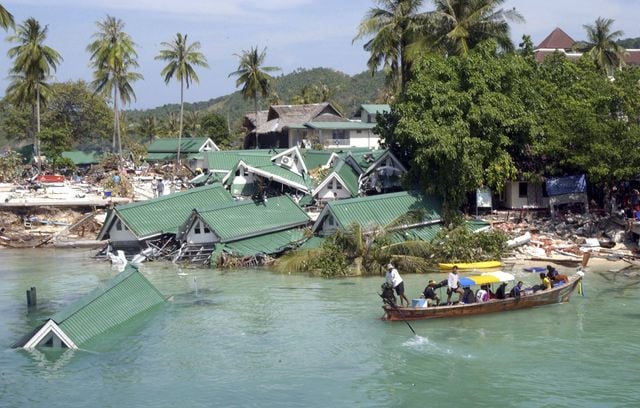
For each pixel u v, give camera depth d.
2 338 31.17
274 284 41.00
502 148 53.19
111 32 88.06
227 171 69.81
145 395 24.47
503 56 55.59
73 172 98.62
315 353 28.56
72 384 25.53
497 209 55.97
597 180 49.53
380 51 61.78
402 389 24.73
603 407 23.02
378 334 30.88
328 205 47.72
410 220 47.69
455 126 49.59
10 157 92.69
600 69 59.84
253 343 29.91
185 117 150.75
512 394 24.16
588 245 47.16
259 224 49.81
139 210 51.81
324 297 37.59
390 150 58.03
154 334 31.31
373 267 43.34
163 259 49.44
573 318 32.94
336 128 91.50
